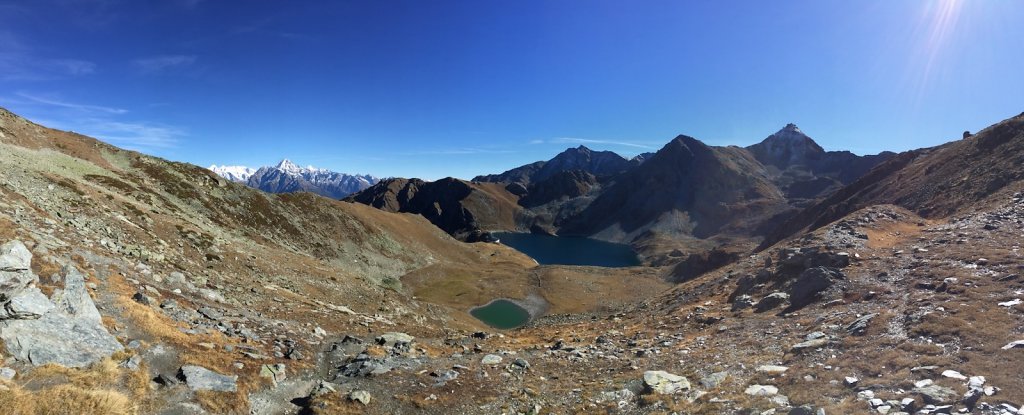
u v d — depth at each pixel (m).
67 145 89.94
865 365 21.28
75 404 17.22
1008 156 59.78
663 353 34.66
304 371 28.47
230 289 43.56
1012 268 30.19
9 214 31.47
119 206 55.09
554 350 40.25
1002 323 22.09
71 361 19.69
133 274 33.72
